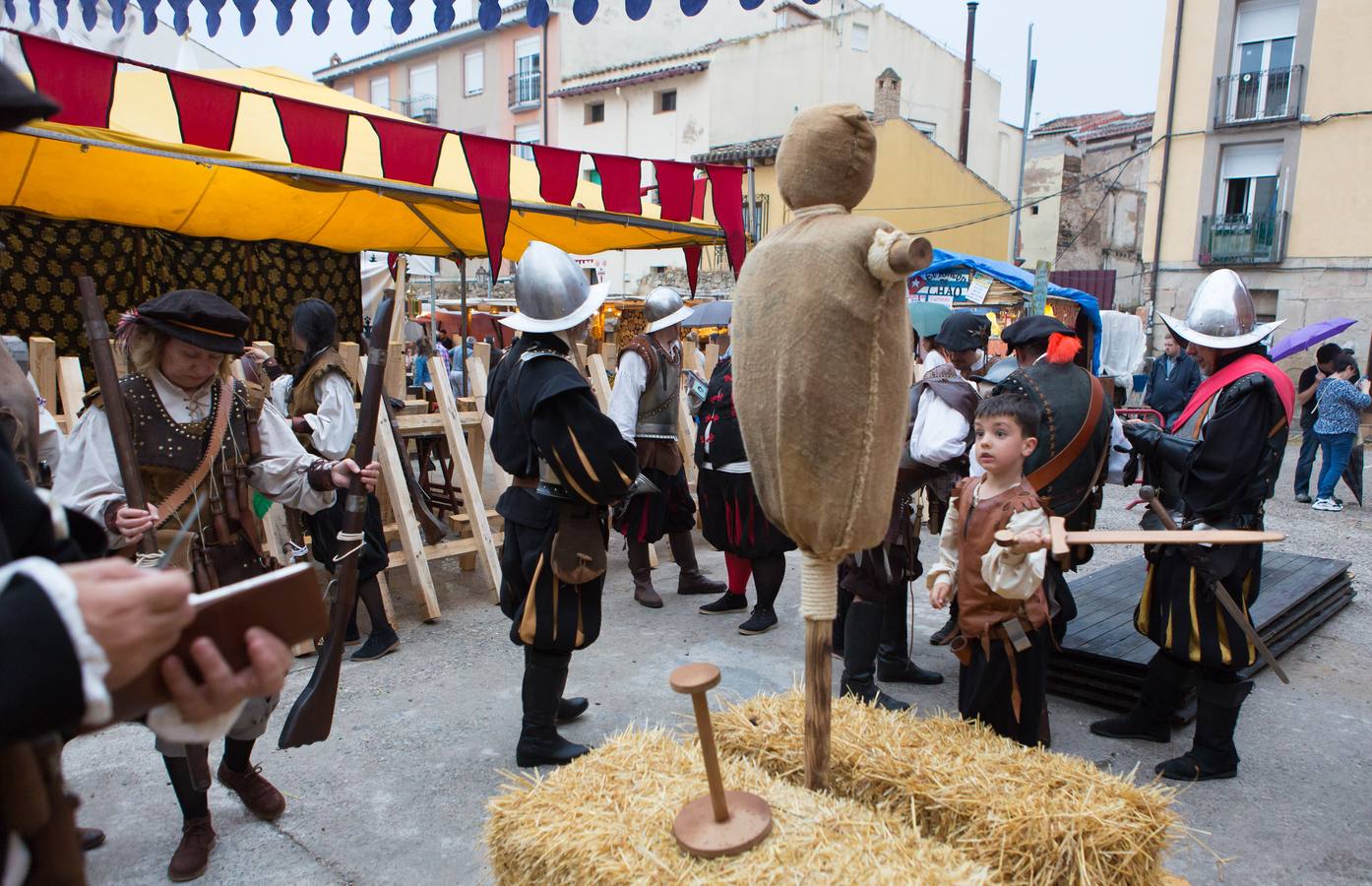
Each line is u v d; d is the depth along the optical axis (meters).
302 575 1.03
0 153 5.05
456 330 16.58
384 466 4.77
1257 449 2.97
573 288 3.12
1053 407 3.20
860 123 1.52
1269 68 17.88
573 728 3.55
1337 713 3.80
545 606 3.06
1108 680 3.83
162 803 2.98
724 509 4.62
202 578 2.46
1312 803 3.04
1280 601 4.57
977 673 2.61
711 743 1.57
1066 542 2.06
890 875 1.51
